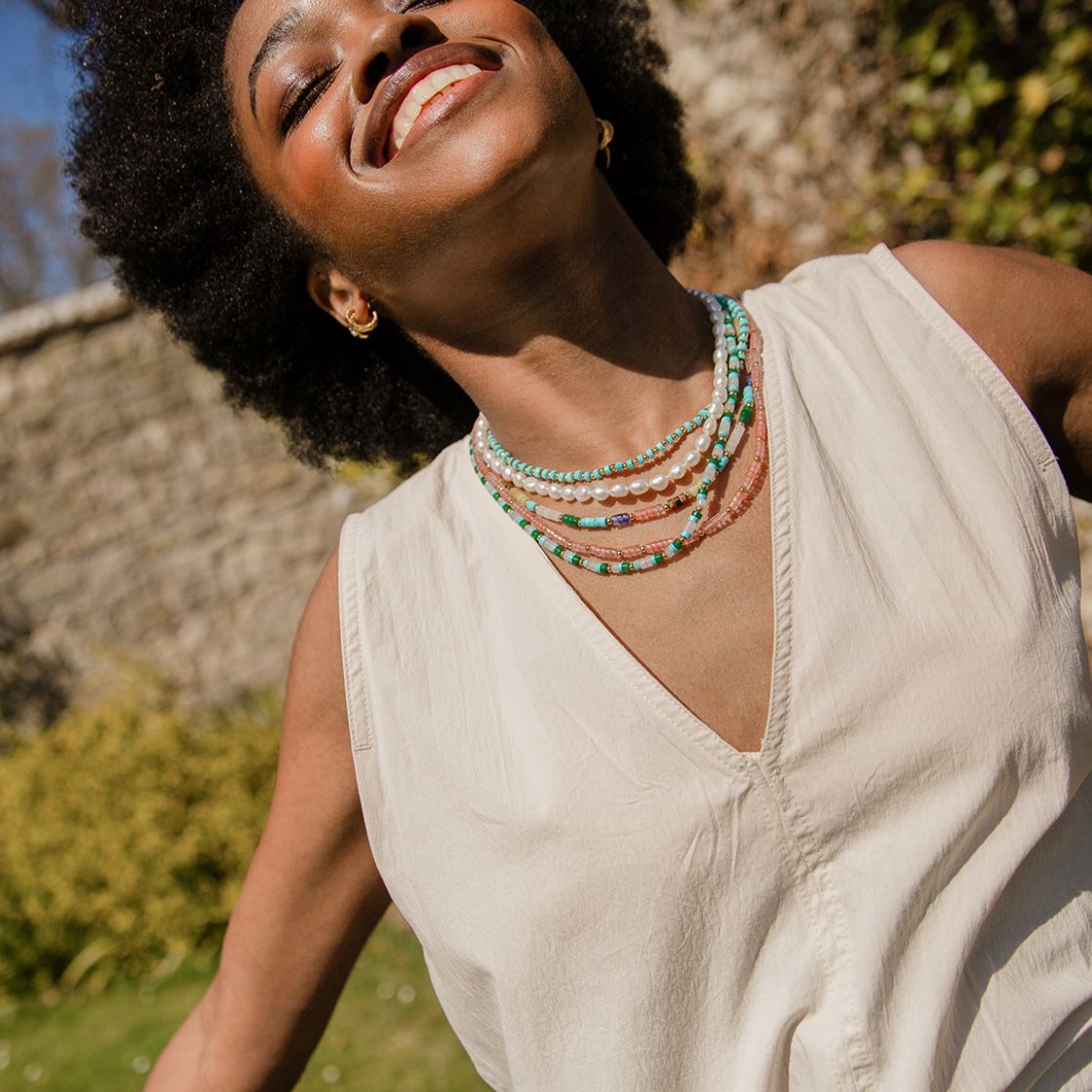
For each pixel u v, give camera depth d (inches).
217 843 221.8
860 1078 41.3
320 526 281.4
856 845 42.1
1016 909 42.4
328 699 49.6
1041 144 110.0
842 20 119.6
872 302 47.0
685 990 42.7
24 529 282.0
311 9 46.4
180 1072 56.7
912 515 42.8
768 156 126.2
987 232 114.2
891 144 119.0
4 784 246.5
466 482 50.1
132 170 56.6
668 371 47.4
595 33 61.9
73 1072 180.9
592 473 46.8
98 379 277.0
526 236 43.8
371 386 62.6
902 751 41.3
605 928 42.7
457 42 44.1
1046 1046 41.3
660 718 42.8
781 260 126.8
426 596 47.6
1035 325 45.5
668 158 64.8
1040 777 41.7
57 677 286.4
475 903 44.6
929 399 44.5
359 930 54.4
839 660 41.9
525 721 44.4
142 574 284.7
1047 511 43.6
